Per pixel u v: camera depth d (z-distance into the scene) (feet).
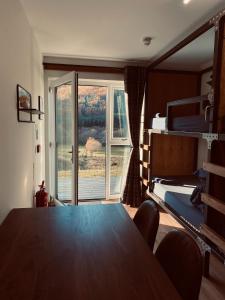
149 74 12.94
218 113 6.71
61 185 12.35
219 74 6.64
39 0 6.61
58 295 2.81
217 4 6.72
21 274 3.20
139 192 12.98
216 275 7.21
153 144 13.29
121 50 10.80
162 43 9.86
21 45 6.86
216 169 6.34
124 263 3.49
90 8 7.04
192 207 8.32
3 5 5.11
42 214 5.35
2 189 5.09
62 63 11.95
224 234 6.68
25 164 7.46
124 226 4.77
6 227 4.65
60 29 8.58
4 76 5.20
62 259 3.56
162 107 13.19
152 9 7.04
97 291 2.89
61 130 11.97
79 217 5.21
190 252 3.51
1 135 5.01
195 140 13.78
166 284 3.04
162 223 10.84
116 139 13.83
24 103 7.14
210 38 9.02
